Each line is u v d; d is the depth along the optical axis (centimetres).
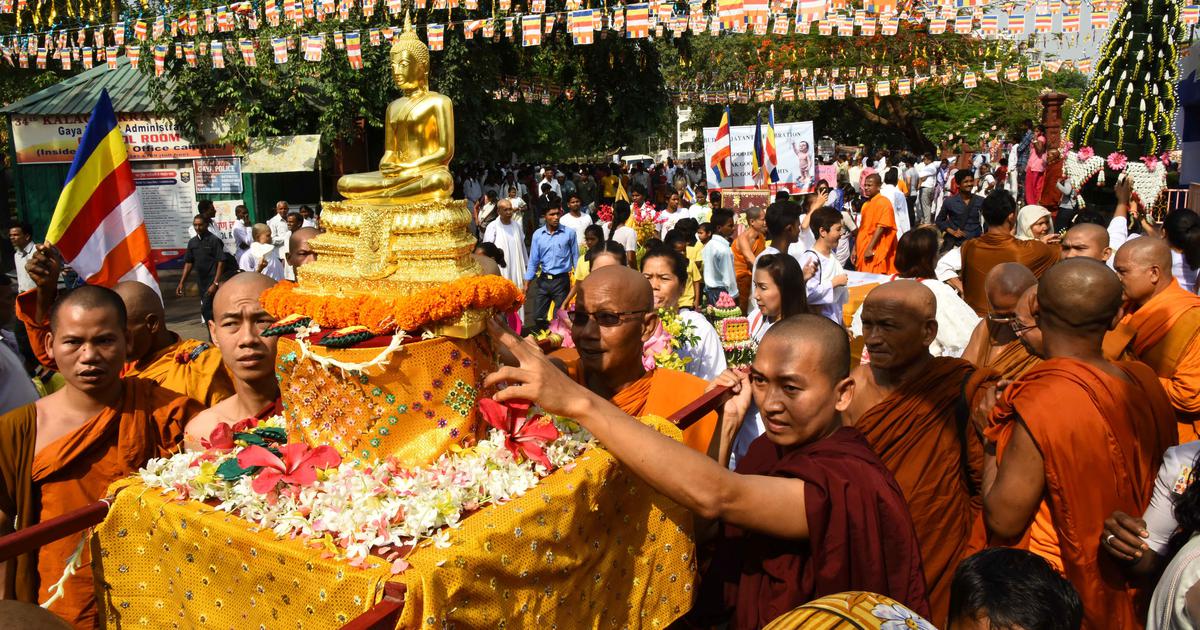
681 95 2280
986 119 3053
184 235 1712
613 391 352
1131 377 326
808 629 198
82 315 319
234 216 1672
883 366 381
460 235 246
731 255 954
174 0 1360
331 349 232
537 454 237
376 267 243
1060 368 312
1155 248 457
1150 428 314
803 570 257
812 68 2114
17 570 308
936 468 362
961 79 2102
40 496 323
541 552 220
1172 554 282
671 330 461
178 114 1644
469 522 209
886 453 367
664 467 233
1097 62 1254
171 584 237
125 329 338
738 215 1388
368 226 243
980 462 365
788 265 542
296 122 1730
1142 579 290
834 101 3253
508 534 211
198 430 344
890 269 1166
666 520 269
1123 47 1212
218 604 225
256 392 349
